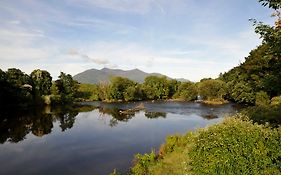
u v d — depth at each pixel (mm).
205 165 9547
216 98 96375
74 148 30375
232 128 10508
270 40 10203
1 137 36781
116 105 93438
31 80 97000
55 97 92562
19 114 61812
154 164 17969
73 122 51250
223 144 9586
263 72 57250
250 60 64375
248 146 9398
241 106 73125
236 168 9086
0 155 27781
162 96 126938
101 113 67438
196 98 112750
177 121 50938
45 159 26172
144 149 28672
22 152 28875
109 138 35500
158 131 40125
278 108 23266
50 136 37500
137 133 38750
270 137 9672
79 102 109500
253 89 62531
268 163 9094
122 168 22344
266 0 9805
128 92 115688
